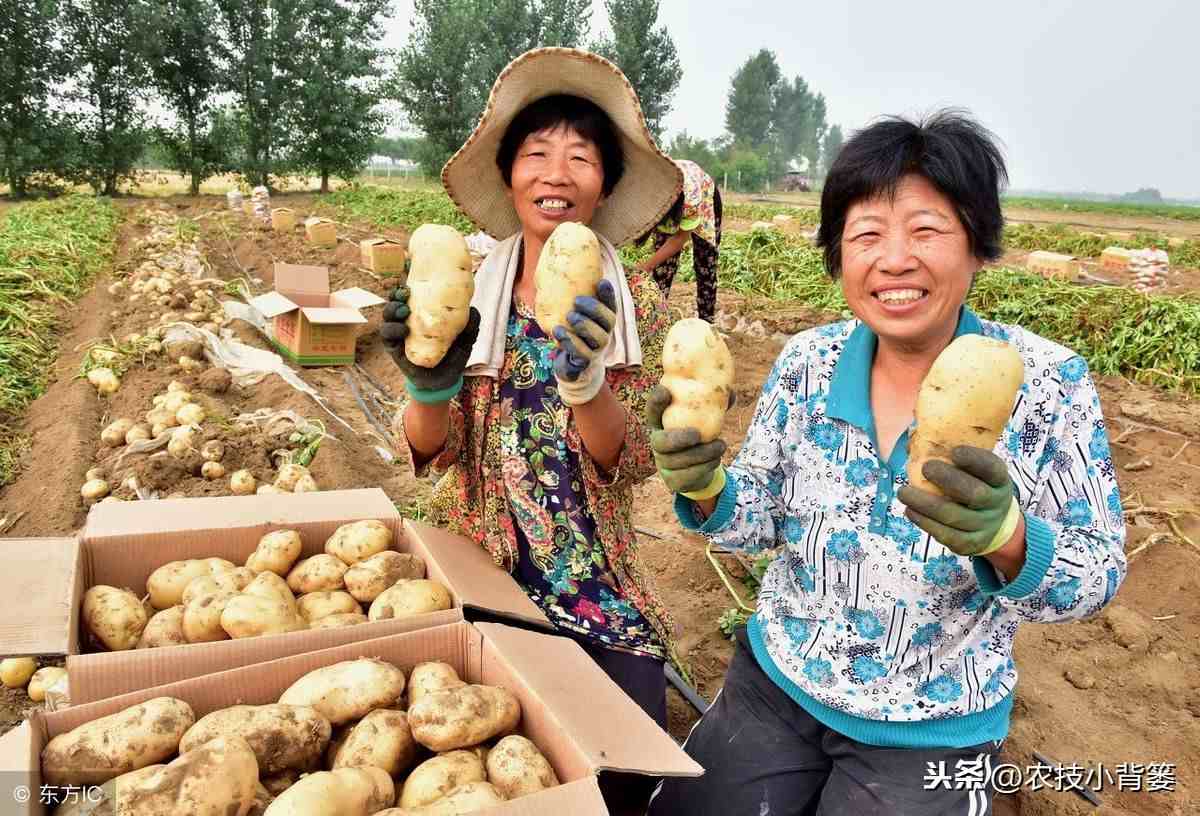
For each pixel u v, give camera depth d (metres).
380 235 19.72
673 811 2.46
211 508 2.91
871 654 2.21
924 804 2.11
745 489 2.35
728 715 2.52
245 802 1.72
